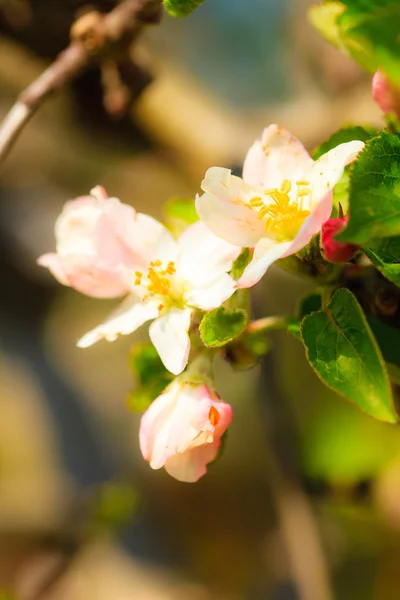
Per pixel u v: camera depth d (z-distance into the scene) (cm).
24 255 125
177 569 118
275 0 115
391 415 48
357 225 46
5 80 91
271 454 68
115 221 51
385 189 46
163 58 100
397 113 50
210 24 118
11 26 68
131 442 128
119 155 83
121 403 134
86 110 77
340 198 49
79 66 58
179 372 49
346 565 89
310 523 68
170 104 81
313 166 49
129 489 92
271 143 50
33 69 85
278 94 113
